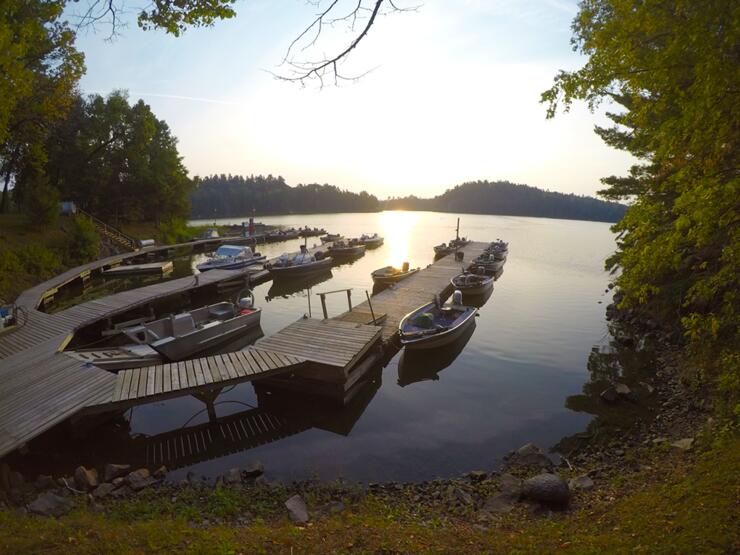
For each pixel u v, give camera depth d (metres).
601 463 9.50
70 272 30.12
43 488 8.51
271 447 10.89
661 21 4.49
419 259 45.94
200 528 7.09
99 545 5.35
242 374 12.26
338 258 45.00
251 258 37.34
